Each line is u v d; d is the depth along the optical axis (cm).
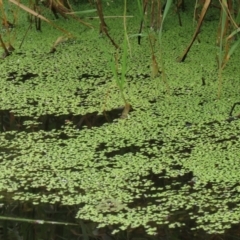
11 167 456
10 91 567
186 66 607
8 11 721
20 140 490
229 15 543
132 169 451
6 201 421
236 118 516
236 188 429
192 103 541
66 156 468
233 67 599
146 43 653
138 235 389
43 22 701
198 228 394
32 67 613
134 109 532
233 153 468
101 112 530
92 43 660
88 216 407
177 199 420
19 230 402
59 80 587
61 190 430
